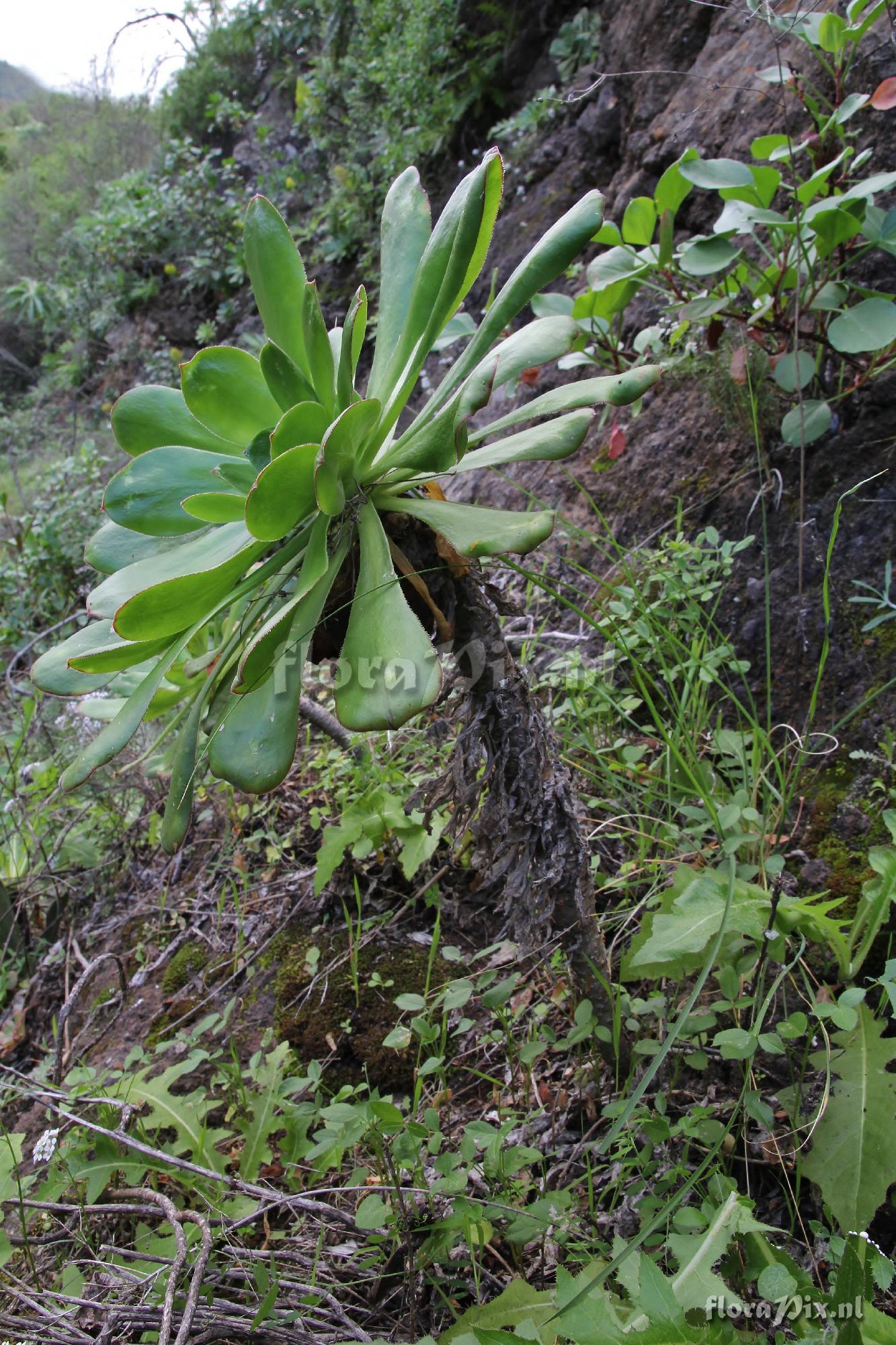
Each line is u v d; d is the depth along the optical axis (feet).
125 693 5.58
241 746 4.02
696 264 6.75
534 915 4.51
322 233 22.68
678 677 7.20
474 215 3.64
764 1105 4.10
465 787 4.45
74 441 26.63
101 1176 5.21
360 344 4.42
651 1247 4.15
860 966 4.67
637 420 9.04
